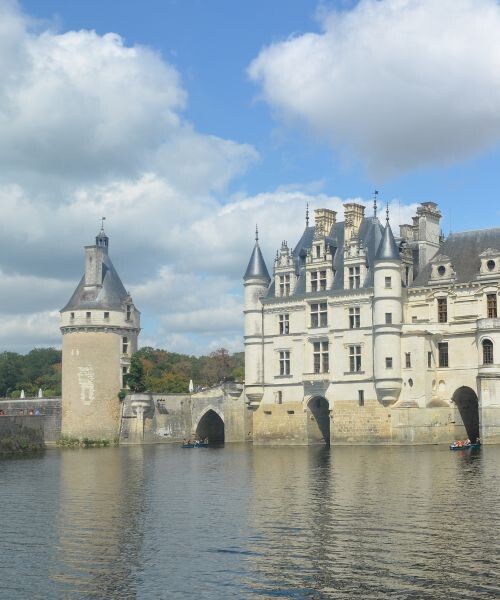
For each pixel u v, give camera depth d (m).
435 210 93.31
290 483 51.25
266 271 99.94
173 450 92.75
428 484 47.59
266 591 26.98
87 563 30.75
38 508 43.28
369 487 47.31
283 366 95.88
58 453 91.88
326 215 96.44
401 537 33.00
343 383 90.31
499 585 26.78
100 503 44.69
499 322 80.19
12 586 28.11
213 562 30.42
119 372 111.88
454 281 86.50
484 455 66.56
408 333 85.81
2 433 96.56
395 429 85.00
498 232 87.31
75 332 111.00
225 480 54.56
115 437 110.19
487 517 36.41
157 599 26.55
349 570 28.75
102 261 114.81
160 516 39.78
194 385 137.00
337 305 91.62
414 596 26.06
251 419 108.50
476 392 83.31
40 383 171.62
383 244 87.56
